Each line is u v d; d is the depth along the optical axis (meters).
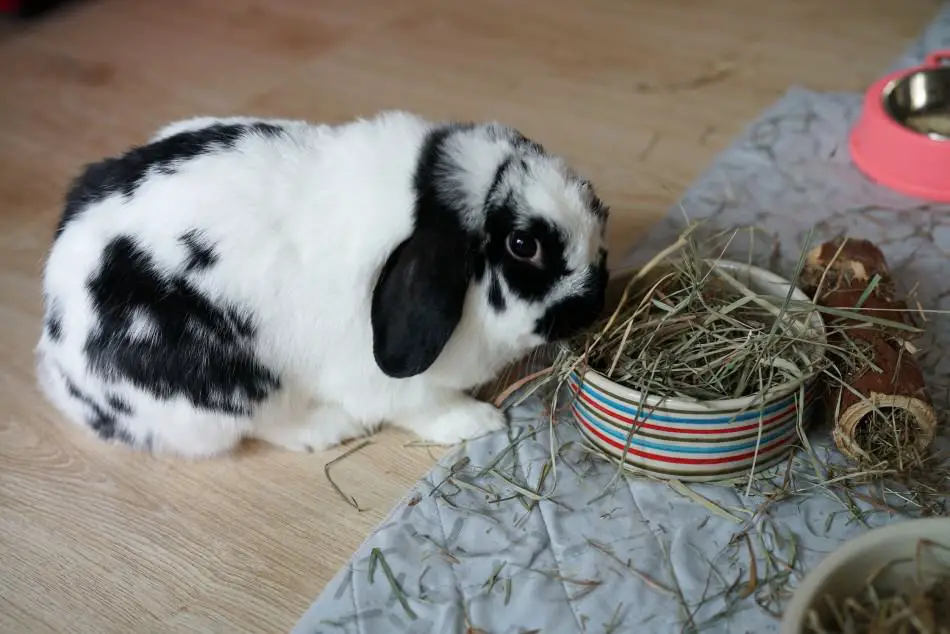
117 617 0.66
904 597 0.58
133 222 0.68
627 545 0.67
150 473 0.74
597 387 0.67
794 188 0.90
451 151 0.66
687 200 0.89
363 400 0.71
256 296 0.67
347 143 0.69
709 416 0.65
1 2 1.25
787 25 1.12
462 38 1.15
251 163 0.68
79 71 1.14
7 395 0.79
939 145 0.85
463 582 0.66
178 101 1.08
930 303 0.79
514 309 0.66
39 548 0.70
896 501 0.67
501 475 0.71
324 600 0.65
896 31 1.09
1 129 1.05
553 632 0.63
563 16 1.18
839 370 0.68
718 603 0.64
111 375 0.69
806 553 0.65
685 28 1.13
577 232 0.65
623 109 1.01
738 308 0.71
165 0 1.30
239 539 0.69
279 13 1.25
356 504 0.71
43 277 0.73
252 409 0.70
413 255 0.64
